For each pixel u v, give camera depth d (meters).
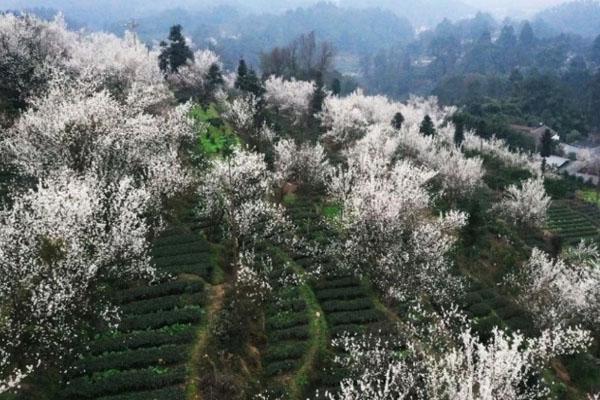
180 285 34.16
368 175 42.09
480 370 22.03
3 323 22.42
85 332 28.47
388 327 33.59
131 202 29.55
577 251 57.25
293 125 86.69
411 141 73.25
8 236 23.98
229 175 37.06
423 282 36.16
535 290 41.00
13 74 58.91
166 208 41.62
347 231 38.53
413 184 39.16
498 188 77.75
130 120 37.47
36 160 33.16
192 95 85.94
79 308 25.70
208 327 31.06
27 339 23.83
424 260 37.25
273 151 59.16
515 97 172.75
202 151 59.72
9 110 53.12
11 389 23.45
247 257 36.34
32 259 23.45
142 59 73.00
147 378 26.55
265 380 29.67
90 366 26.81
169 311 31.95
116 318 29.39
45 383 25.14
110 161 35.12
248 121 67.19
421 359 29.11
